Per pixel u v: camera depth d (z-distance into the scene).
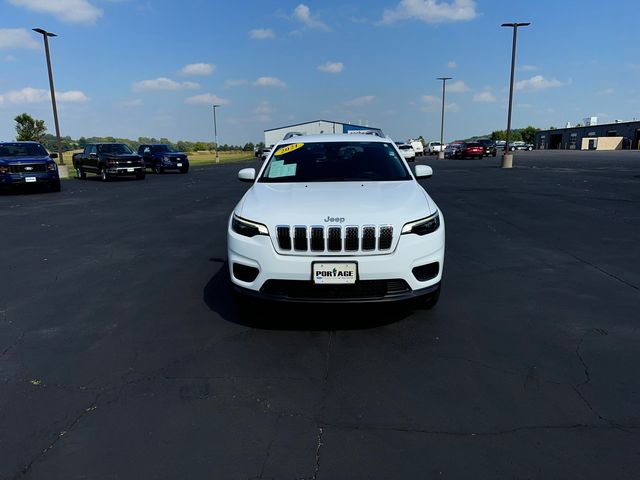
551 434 2.45
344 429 2.52
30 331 3.90
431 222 3.66
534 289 4.80
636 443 2.38
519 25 25.67
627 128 68.50
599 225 8.27
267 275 3.49
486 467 2.21
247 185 19.05
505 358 3.31
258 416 2.65
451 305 4.35
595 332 3.73
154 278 5.41
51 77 25.75
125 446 2.40
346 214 3.48
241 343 3.61
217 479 2.15
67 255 6.64
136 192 16.31
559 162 30.84
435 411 2.68
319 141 5.29
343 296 3.46
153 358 3.39
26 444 2.42
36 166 15.95
